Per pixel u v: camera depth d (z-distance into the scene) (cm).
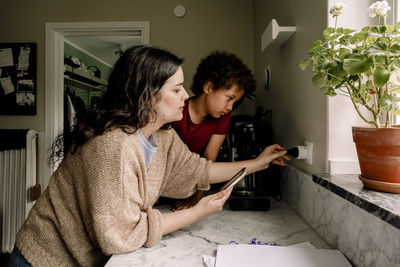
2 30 218
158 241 71
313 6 87
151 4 209
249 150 125
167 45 208
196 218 73
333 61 56
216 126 122
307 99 94
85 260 71
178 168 91
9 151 201
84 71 340
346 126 77
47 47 215
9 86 218
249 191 111
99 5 211
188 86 207
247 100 201
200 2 207
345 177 72
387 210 44
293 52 109
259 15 183
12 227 202
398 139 53
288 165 111
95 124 64
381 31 56
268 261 59
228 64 106
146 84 68
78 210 68
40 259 70
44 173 219
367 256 53
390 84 59
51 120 217
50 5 214
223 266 57
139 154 66
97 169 59
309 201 85
